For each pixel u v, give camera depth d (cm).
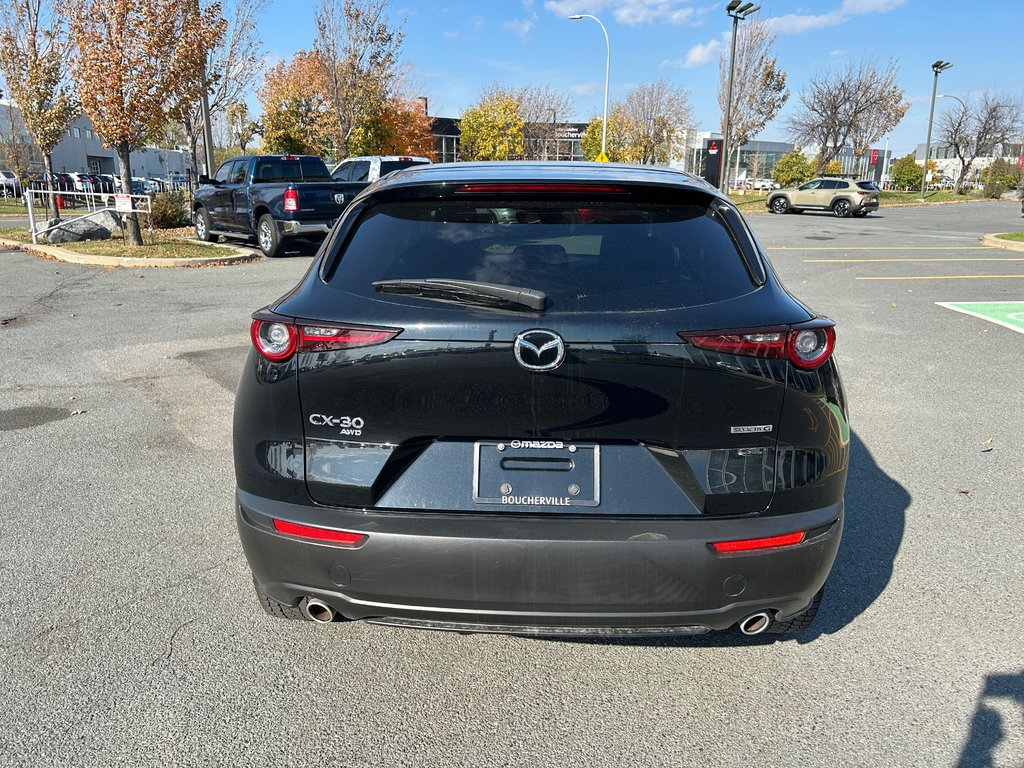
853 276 1292
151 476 441
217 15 1555
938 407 581
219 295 1045
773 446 226
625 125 5688
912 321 900
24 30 1759
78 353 722
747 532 221
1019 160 7319
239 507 244
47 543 361
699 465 222
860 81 5272
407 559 222
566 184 249
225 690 261
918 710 253
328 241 259
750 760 231
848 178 3291
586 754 233
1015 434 522
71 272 1278
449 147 6050
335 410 227
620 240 241
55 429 517
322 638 292
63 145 6156
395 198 258
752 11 3080
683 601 223
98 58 1432
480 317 218
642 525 220
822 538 231
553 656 283
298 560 232
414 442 227
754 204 3869
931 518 396
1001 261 1517
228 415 548
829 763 230
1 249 1641
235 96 2511
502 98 5222
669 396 219
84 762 227
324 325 225
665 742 238
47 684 262
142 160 7300
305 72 3347
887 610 312
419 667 276
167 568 341
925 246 1842
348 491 227
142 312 921
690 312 221
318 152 3366
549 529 220
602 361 216
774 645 290
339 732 242
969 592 326
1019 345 780
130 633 292
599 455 223
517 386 218
